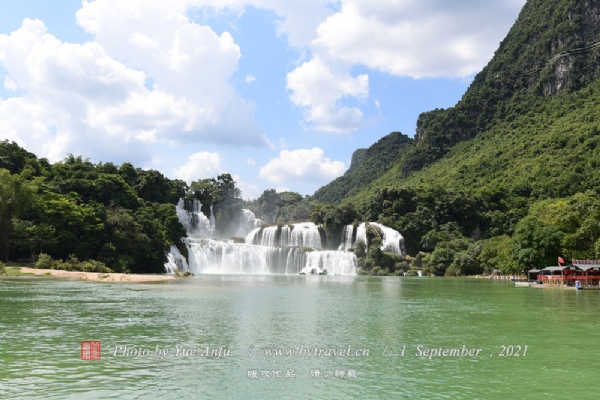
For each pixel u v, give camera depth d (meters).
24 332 36.09
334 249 169.12
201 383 23.84
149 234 134.75
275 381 24.36
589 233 95.69
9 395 21.72
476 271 143.62
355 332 37.59
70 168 152.88
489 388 23.36
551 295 72.94
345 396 22.08
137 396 21.77
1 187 105.06
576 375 25.61
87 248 118.19
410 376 25.45
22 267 103.56
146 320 42.31
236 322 41.84
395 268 150.62
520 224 106.06
